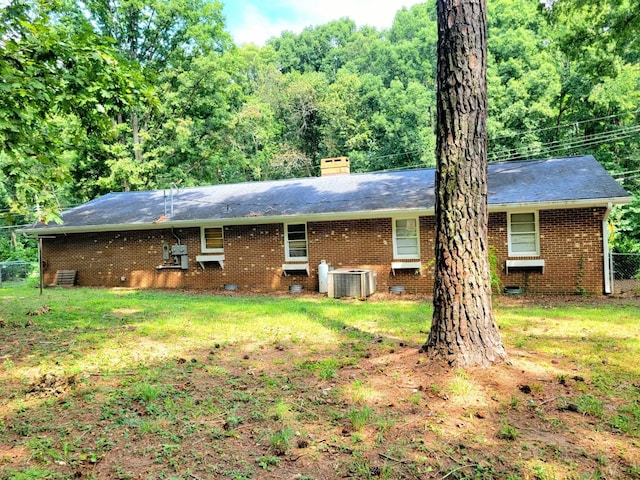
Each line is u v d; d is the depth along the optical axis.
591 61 14.47
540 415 3.50
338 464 2.86
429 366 4.46
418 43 36.00
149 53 26.92
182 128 24.61
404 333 6.66
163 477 2.73
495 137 25.64
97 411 3.81
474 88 4.52
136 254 15.69
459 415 3.52
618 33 13.58
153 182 26.23
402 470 2.77
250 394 4.16
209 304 10.44
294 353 5.66
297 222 13.88
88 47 6.49
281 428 3.40
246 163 31.08
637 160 23.16
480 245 4.53
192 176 29.36
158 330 7.20
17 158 6.10
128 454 3.05
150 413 3.75
